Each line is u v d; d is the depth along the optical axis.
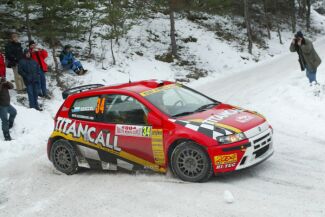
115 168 7.05
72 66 17.77
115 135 6.84
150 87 7.09
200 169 6.12
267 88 15.11
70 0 15.90
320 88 12.00
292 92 12.34
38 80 13.17
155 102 6.67
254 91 15.02
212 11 26.22
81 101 7.38
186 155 6.21
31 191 6.88
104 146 6.99
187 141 6.16
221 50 27.55
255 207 5.25
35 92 13.05
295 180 6.07
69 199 6.28
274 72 20.62
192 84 20.30
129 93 6.84
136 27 25.81
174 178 6.50
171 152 6.38
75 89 7.88
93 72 18.41
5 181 7.56
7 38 18.03
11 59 14.20
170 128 6.28
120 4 20.89
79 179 7.17
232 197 5.45
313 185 5.83
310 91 11.85
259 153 6.31
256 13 40.12
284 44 36.16
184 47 26.12
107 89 7.20
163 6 24.55
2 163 8.73
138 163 6.73
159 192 6.05
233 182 6.15
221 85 18.38
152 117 6.49
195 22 31.28
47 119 12.38
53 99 14.74
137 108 6.70
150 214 5.38
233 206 5.34
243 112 6.77
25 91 14.60
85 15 20.47
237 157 5.94
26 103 13.81
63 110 7.59
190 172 6.23
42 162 8.50
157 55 23.38
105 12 19.89
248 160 6.07
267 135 6.40
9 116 10.89
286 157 7.19
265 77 19.14
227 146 5.91
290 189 5.75
